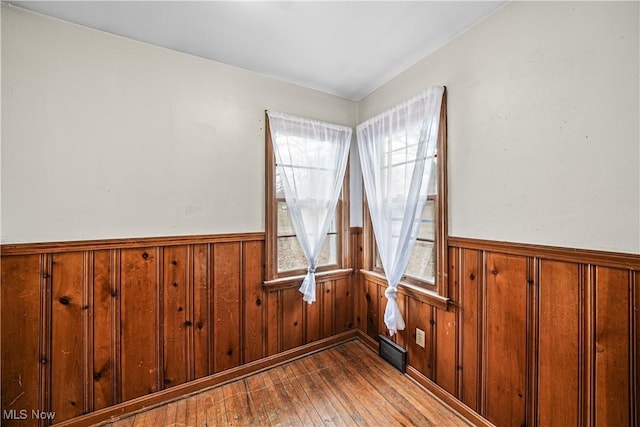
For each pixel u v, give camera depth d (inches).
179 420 67.9
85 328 65.9
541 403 53.9
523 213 56.6
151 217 72.8
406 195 80.8
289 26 67.3
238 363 84.8
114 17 63.5
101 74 67.6
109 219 68.2
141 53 72.0
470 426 65.2
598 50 46.6
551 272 52.5
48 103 62.4
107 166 68.0
